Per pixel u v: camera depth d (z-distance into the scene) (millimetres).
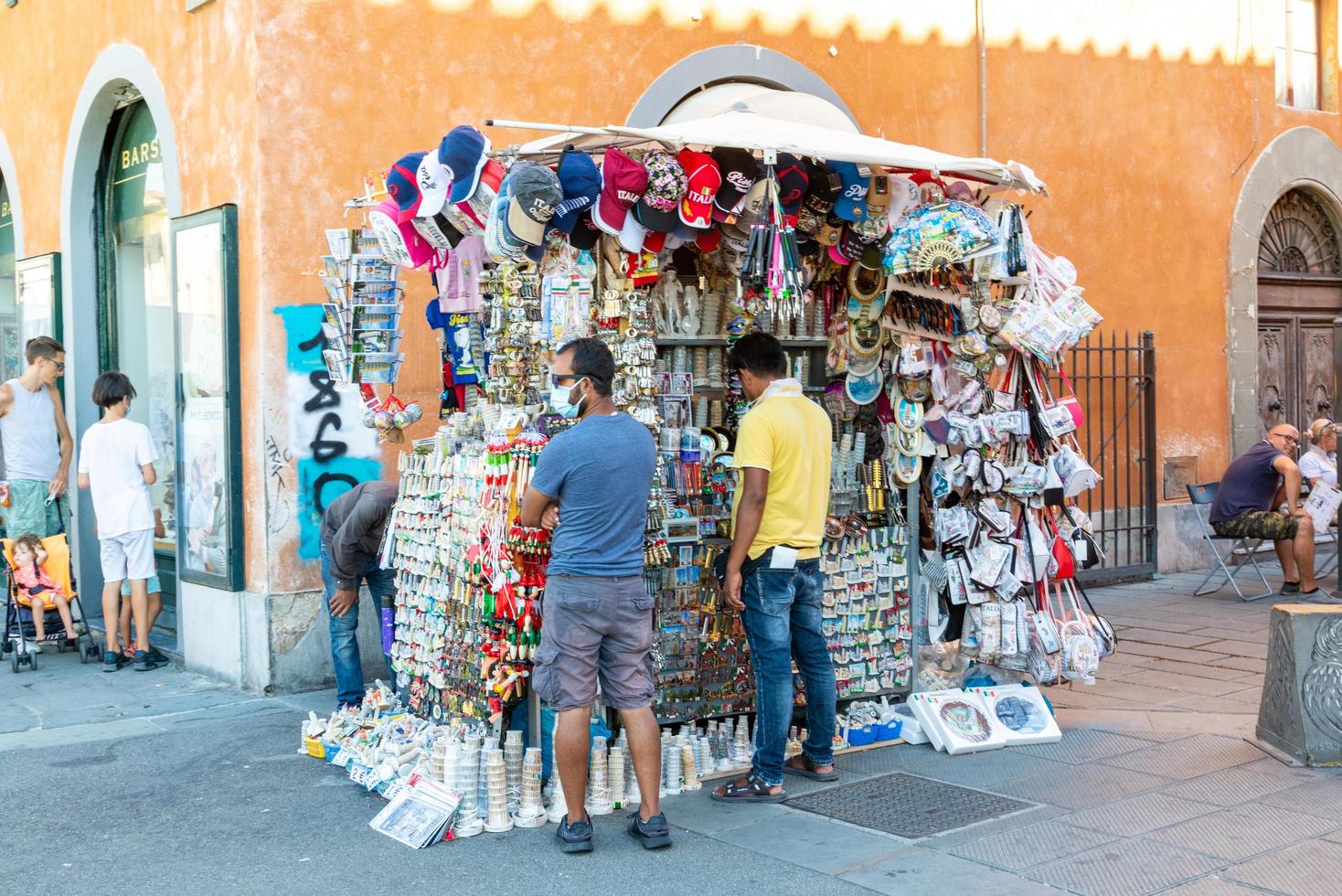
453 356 6270
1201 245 11242
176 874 4449
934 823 4801
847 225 5898
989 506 6086
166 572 9031
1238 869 4191
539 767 4922
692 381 5871
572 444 4539
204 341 7523
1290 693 5434
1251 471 9648
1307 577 9625
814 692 5355
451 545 5512
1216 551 9914
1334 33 12336
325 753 5844
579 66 7988
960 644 6277
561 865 4469
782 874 4324
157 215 8836
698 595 5676
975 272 5977
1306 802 4867
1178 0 11016
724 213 5430
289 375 7078
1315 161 12039
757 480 4984
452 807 4746
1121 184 10711
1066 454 6191
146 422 9195
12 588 8156
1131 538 10805
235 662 7328
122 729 6473
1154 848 4422
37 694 7320
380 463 7383
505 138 7754
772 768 5137
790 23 8859
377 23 7293
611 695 4676
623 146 5441
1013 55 10031
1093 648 6094
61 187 9586
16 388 8836
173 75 7906
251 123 6988
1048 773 5418
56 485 8977
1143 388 10641
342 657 6434
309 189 7109
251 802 5254
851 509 6234
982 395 6156
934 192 6152
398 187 5512
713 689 5781
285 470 7074
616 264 5406
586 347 4633
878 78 9305
